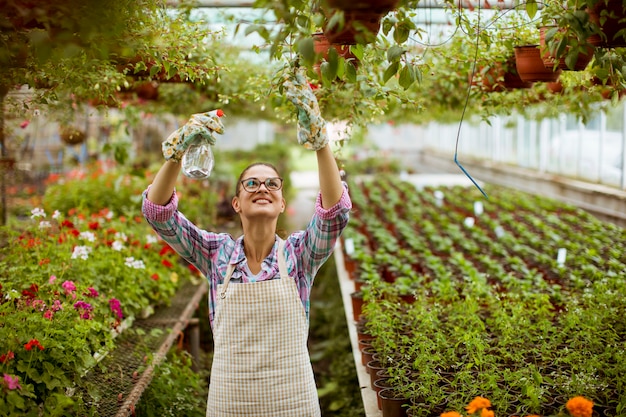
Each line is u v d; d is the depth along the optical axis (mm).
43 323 2949
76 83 3236
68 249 4512
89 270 4316
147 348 3885
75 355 3068
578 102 4863
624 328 3693
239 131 21172
